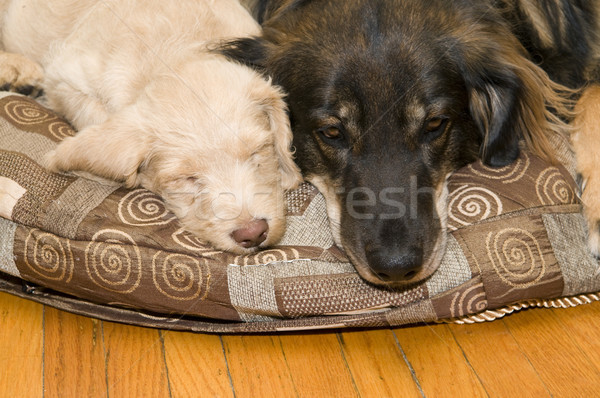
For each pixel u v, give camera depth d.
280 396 1.11
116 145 1.13
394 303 1.12
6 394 1.10
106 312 1.16
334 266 1.13
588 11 1.28
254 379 1.12
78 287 1.14
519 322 1.18
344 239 1.13
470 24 1.17
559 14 1.25
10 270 1.15
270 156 1.17
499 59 1.17
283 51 1.18
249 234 1.11
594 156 1.18
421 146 1.14
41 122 1.22
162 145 1.13
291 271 1.12
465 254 1.12
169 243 1.12
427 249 1.10
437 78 1.12
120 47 1.22
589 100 1.23
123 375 1.12
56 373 1.12
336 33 1.13
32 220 1.13
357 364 1.14
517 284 1.12
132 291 1.12
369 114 1.11
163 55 1.21
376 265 1.09
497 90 1.18
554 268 1.12
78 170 1.16
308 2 1.19
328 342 1.16
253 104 1.15
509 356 1.14
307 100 1.15
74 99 1.24
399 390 1.11
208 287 1.12
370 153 1.12
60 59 1.26
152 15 1.24
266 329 1.13
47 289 1.18
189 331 1.17
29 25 1.36
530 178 1.17
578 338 1.15
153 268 1.11
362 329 1.18
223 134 1.12
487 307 1.13
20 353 1.14
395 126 1.11
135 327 1.18
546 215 1.14
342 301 1.12
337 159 1.15
